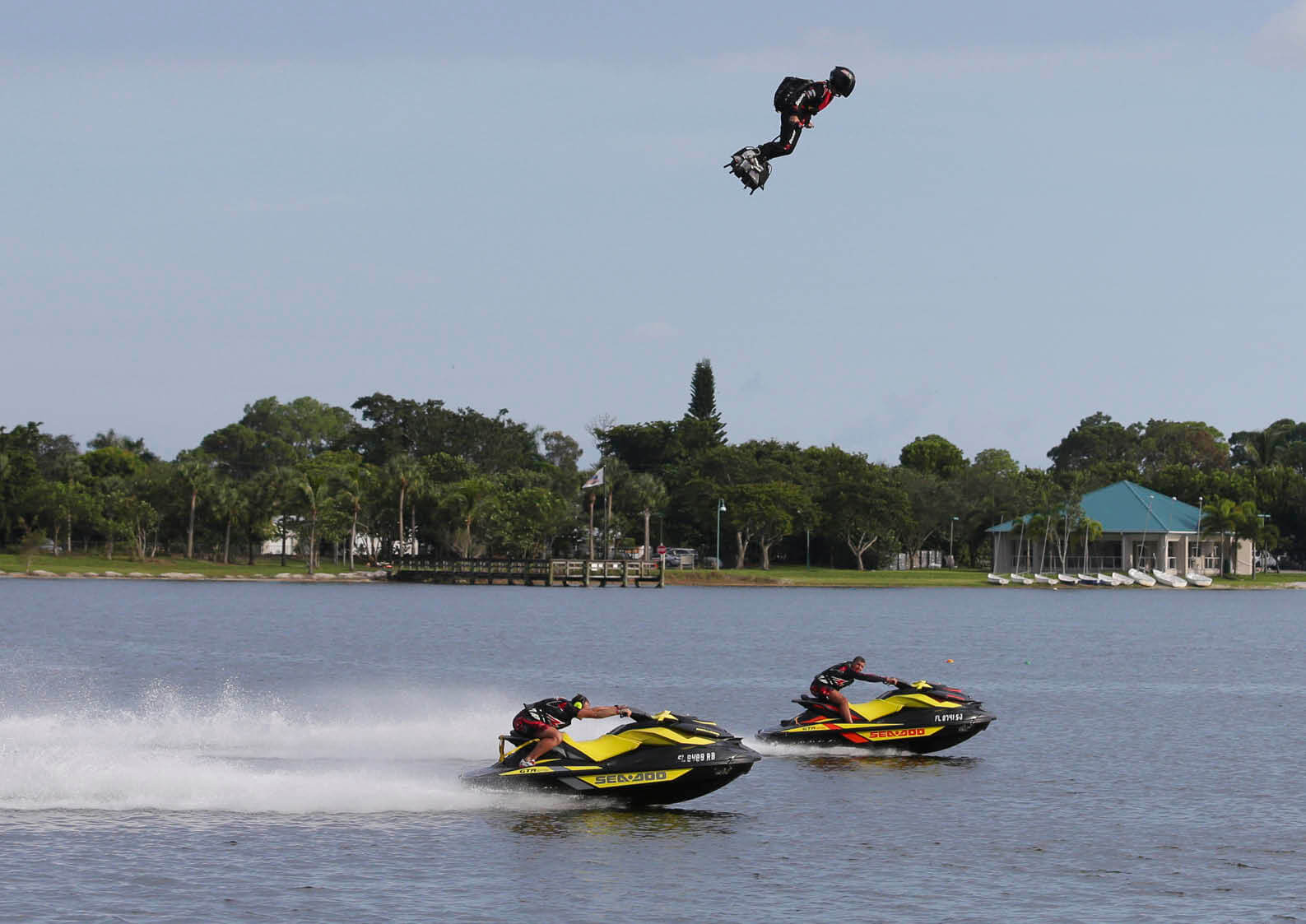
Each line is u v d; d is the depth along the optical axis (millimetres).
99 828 50031
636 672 123312
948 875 45375
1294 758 72000
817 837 51031
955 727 70938
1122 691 110750
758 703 97375
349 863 45594
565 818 53312
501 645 157750
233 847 47438
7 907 39781
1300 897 43062
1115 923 40031
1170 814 56094
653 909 40938
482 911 40406
